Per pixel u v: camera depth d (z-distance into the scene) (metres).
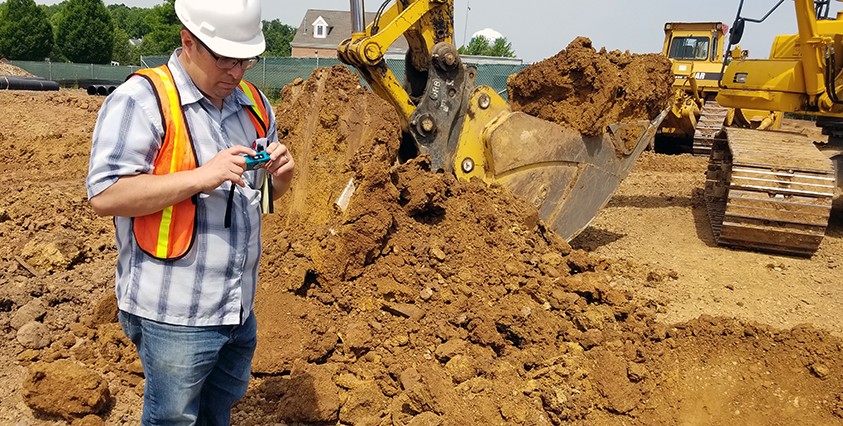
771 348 4.36
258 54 2.50
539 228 6.11
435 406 3.71
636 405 3.98
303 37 60.78
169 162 2.48
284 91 5.76
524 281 5.04
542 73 6.61
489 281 4.96
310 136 5.20
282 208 5.14
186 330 2.57
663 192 10.56
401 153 6.78
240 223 2.66
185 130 2.50
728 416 4.01
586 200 6.84
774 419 3.98
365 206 4.73
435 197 5.29
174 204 2.47
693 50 15.72
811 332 4.42
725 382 4.19
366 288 4.67
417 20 6.54
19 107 14.28
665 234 7.92
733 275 6.34
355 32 7.26
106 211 2.38
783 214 6.77
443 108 6.43
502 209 5.87
